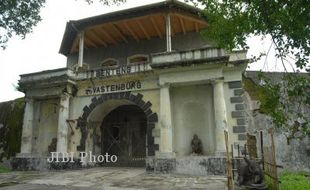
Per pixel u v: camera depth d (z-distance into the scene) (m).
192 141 17.39
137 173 16.14
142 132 22.02
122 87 19.31
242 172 11.32
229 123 16.59
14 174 17.22
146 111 18.27
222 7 8.73
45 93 20.55
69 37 23.44
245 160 11.51
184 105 18.23
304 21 6.42
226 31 8.51
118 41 24.19
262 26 7.27
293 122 17.19
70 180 14.02
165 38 23.19
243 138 16.14
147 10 19.55
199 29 22.12
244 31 7.98
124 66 19.25
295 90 7.61
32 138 20.94
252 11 7.47
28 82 20.72
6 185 13.04
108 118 22.83
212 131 17.30
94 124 20.84
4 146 23.59
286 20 6.65
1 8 12.66
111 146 22.17
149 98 18.47
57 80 19.89
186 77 17.27
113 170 17.80
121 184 12.57
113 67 19.56
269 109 8.02
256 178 10.80
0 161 23.17
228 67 17.19
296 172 16.81
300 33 6.59
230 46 8.55
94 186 12.20
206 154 17.17
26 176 16.06
